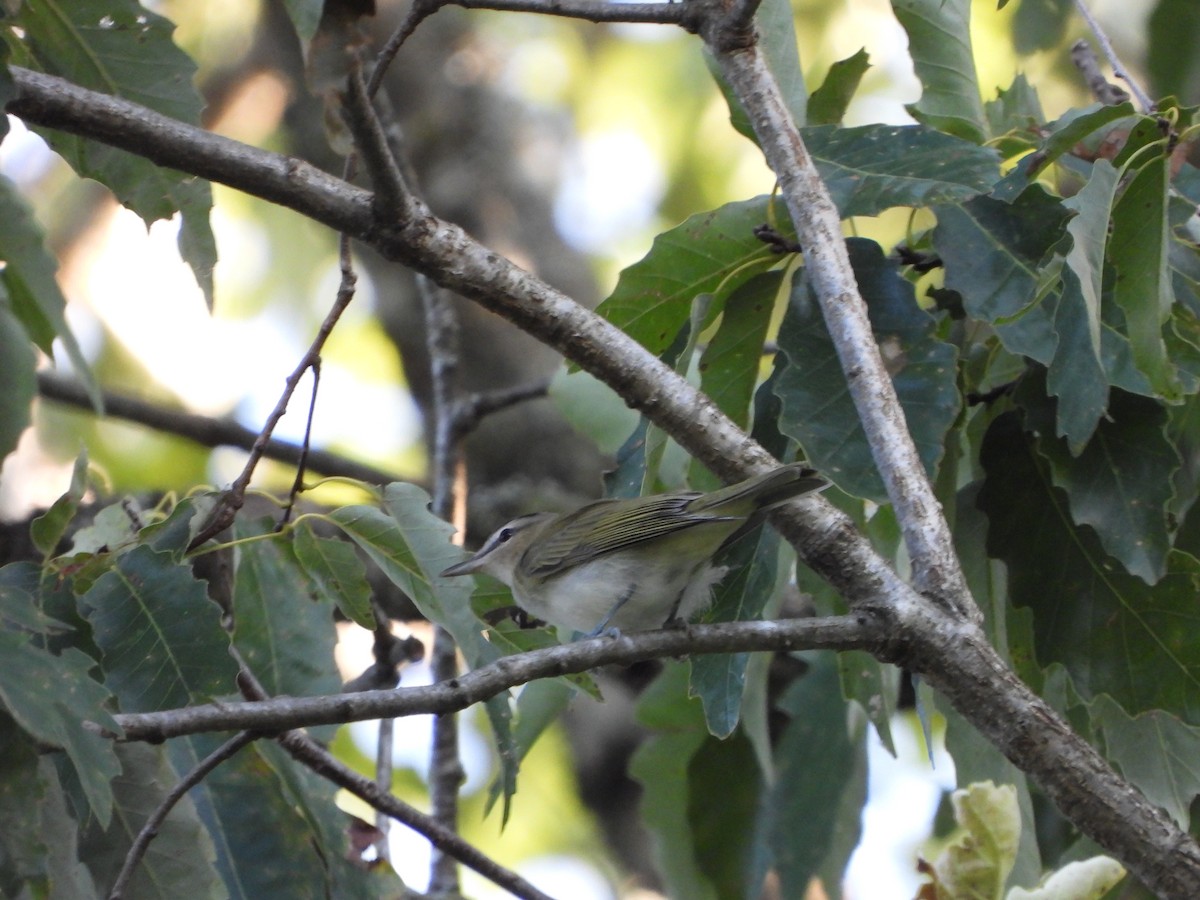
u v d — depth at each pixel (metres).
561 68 21.31
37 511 12.41
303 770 8.26
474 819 18.47
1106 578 8.10
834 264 7.18
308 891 7.77
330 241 21.14
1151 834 6.19
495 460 16.64
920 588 6.70
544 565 9.21
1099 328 7.02
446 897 10.05
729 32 7.60
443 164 17.86
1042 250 7.84
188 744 7.91
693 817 12.47
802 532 6.97
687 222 8.25
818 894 16.19
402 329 17.64
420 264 7.02
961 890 7.21
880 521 8.82
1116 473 7.82
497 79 18.78
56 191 19.69
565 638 9.68
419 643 9.63
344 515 7.67
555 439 16.66
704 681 7.77
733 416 8.70
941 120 9.07
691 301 8.55
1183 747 8.22
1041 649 8.19
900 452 6.90
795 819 12.00
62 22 7.76
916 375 7.63
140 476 18.61
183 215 8.16
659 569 8.52
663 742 12.76
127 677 7.20
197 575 9.77
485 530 15.99
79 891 5.78
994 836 7.24
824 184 8.00
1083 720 9.01
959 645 6.52
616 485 8.82
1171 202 7.78
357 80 6.20
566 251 17.98
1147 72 13.18
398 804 8.30
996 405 8.90
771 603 9.43
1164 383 7.02
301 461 7.68
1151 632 8.01
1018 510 8.34
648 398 7.26
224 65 19.12
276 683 8.50
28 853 5.30
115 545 7.92
